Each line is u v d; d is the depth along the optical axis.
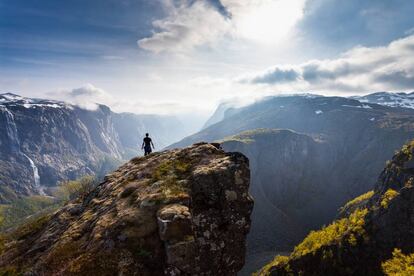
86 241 23.47
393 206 179.50
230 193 26.72
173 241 21.05
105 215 25.92
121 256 21.05
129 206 25.98
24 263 24.42
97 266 20.55
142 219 23.34
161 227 21.56
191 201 25.38
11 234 31.88
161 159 35.38
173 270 20.41
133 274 20.19
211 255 24.12
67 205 33.69
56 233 27.72
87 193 37.56
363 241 180.38
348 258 178.50
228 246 25.23
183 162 32.44
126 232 22.42
